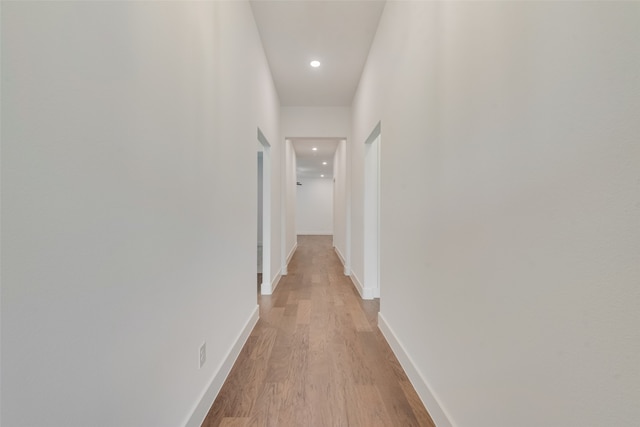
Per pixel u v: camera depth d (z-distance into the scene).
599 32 0.62
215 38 1.64
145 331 0.98
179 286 1.23
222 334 1.79
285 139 4.82
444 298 1.36
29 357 0.60
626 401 0.57
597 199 0.62
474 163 1.11
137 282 0.94
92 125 0.75
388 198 2.41
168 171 1.13
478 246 1.08
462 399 1.19
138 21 0.94
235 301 2.09
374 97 2.89
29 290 0.60
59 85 0.66
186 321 1.29
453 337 1.27
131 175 0.91
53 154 0.65
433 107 1.48
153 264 1.03
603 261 0.61
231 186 1.98
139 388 0.95
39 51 0.61
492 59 0.99
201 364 1.46
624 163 0.57
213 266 1.63
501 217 0.94
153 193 1.03
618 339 0.58
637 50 0.55
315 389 1.73
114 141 0.83
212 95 1.60
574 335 0.68
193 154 1.36
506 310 0.92
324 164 9.96
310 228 13.22
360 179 3.81
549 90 0.75
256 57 2.73
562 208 0.71
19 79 0.58
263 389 1.73
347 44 3.02
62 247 0.67
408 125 1.87
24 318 0.59
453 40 1.27
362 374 1.90
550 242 0.75
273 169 3.91
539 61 0.78
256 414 1.51
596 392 0.63
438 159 1.42
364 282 3.60
